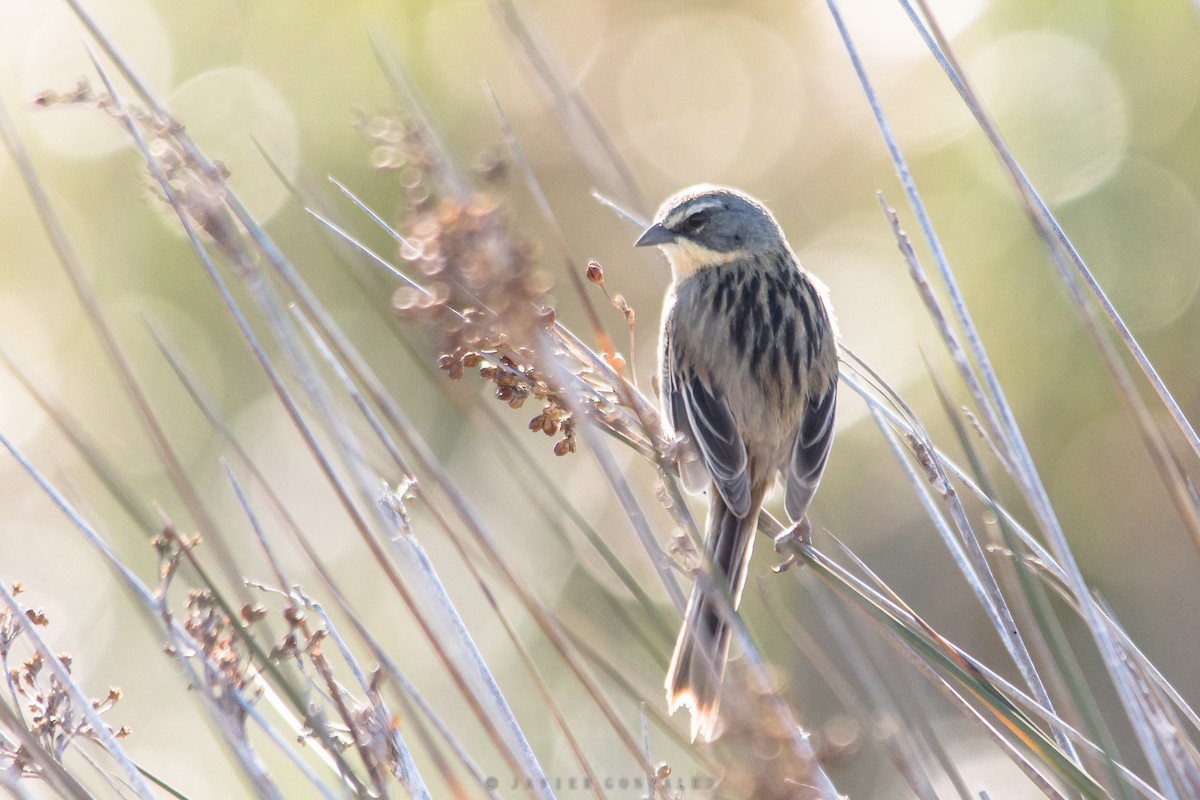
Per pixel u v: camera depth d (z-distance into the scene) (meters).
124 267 18.88
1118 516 16.83
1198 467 8.43
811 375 9.82
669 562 6.00
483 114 19.67
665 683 6.92
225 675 6.05
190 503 6.45
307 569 13.10
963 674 7.14
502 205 5.52
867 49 20.41
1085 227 17.39
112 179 18.73
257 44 20.12
